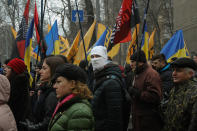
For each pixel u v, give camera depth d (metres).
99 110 3.29
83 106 2.32
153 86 3.77
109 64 3.54
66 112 2.33
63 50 8.19
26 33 5.20
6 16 21.31
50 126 2.43
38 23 5.08
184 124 2.87
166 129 3.11
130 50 6.65
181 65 2.99
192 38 10.39
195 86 2.88
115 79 3.32
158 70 4.93
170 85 4.55
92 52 3.63
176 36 7.05
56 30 7.33
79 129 2.22
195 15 10.13
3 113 3.17
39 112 3.02
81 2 15.73
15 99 3.44
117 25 4.41
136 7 4.27
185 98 2.89
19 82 3.46
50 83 3.03
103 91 3.29
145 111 3.79
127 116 3.46
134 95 3.84
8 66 3.59
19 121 3.46
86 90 2.44
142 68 3.97
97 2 13.89
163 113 3.51
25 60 5.02
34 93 3.97
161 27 15.05
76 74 2.42
